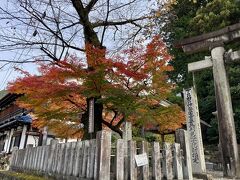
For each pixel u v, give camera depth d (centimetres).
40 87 715
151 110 838
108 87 716
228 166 539
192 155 717
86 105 880
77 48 865
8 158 1878
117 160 576
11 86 750
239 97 2012
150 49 743
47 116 839
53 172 763
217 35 629
